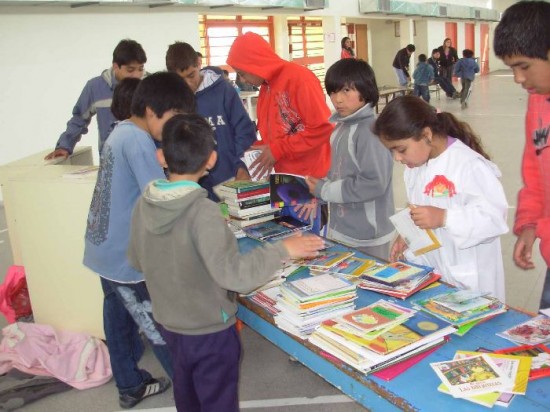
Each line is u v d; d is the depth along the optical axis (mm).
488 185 1764
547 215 1791
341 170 2385
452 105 14164
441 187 1838
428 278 1846
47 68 7031
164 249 1604
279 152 2688
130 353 2459
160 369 2797
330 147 2609
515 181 5766
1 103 6566
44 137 7098
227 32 13969
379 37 19375
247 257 1520
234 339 1724
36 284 2912
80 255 2783
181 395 1783
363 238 2414
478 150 1921
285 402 2469
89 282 2822
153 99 1901
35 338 2799
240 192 2418
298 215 2477
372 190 2225
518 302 3242
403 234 1880
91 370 2707
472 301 1631
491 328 1536
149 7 8484
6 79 6590
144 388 2523
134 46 3420
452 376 1302
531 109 1742
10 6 6523
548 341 1427
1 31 6480
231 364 1713
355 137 2297
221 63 13922
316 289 1659
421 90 13992
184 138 1579
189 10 9258
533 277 3564
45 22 6945
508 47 1411
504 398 1218
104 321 2381
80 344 2787
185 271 1578
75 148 4062
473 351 1419
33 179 2736
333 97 2318
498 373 1293
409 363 1390
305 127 2619
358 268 1996
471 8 23875
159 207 1544
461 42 24562
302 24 16281
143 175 1930
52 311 2936
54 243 2801
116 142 2008
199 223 1515
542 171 1752
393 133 1712
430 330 1474
